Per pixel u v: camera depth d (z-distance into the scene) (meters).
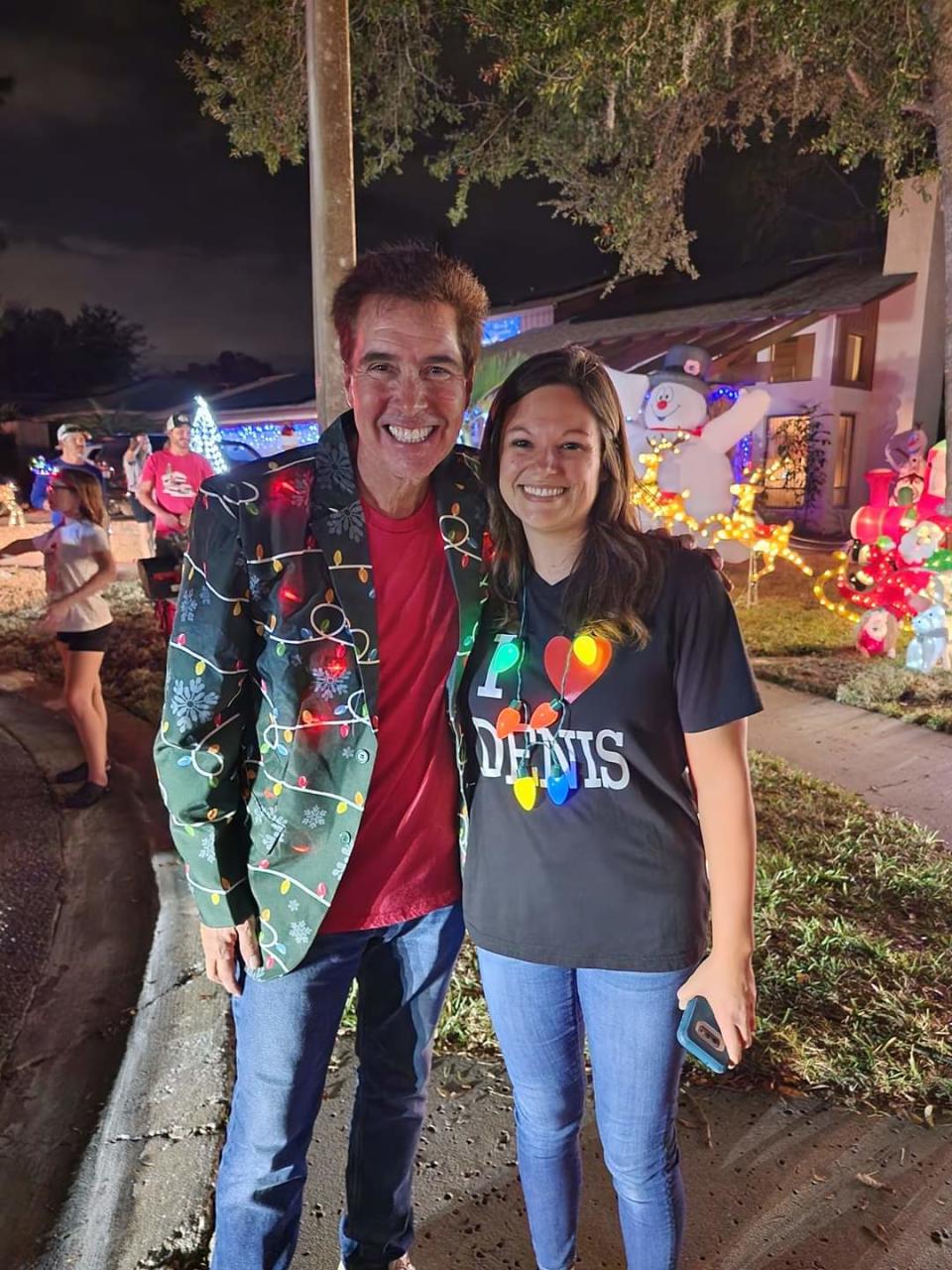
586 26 6.90
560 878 1.55
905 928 3.50
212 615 1.50
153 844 4.12
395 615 1.60
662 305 18.47
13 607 9.75
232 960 1.70
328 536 1.52
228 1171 1.72
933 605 7.17
